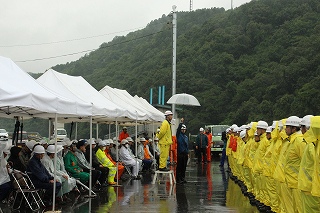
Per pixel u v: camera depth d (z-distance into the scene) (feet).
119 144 62.75
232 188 51.78
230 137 66.13
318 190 22.54
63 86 45.91
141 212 35.37
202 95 178.50
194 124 173.06
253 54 192.95
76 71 234.17
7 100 28.07
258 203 37.65
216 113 173.99
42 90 34.53
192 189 50.67
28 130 177.06
